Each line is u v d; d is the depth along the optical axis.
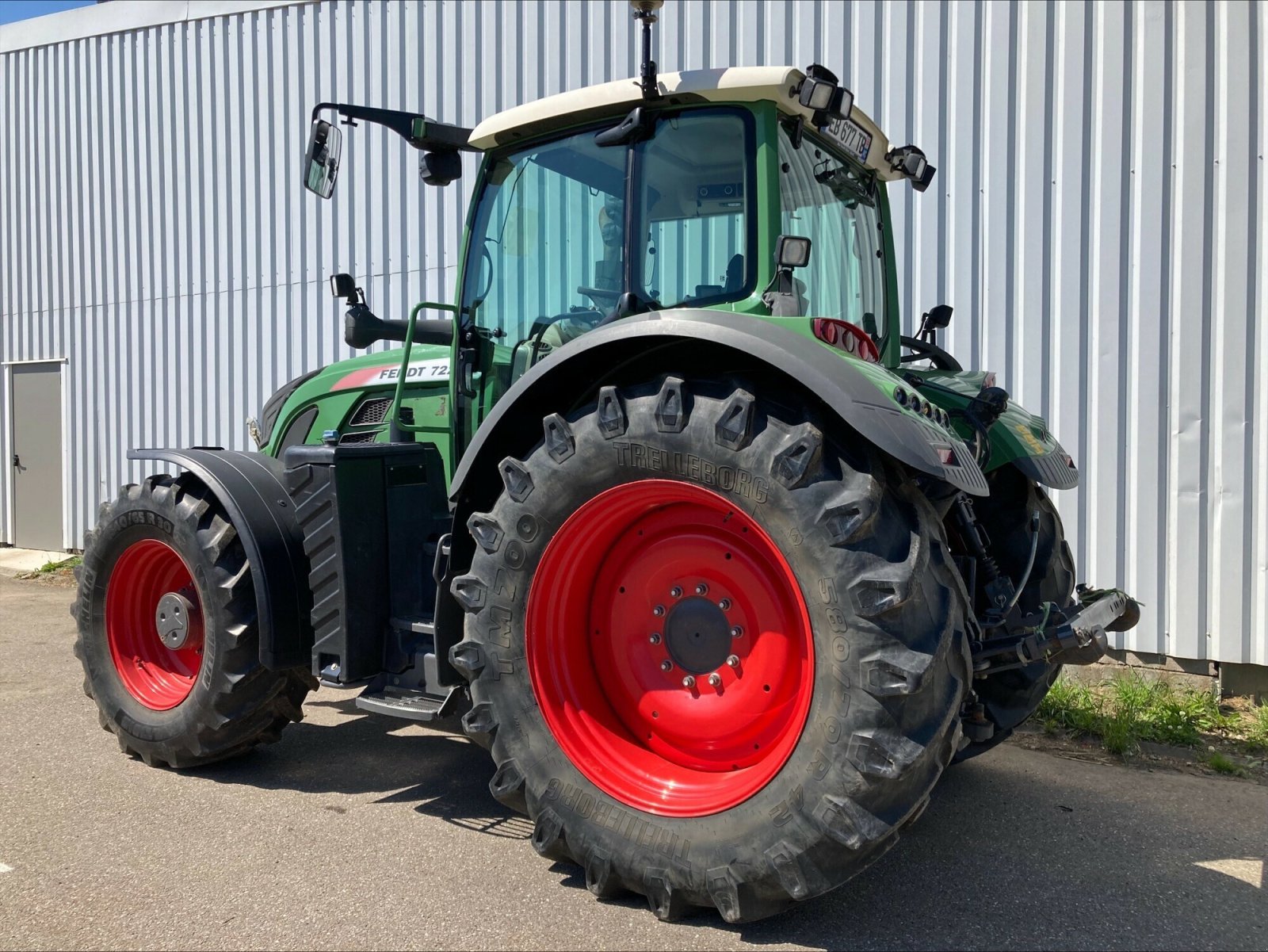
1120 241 5.07
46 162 8.81
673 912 2.43
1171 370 4.99
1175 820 3.28
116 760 3.74
